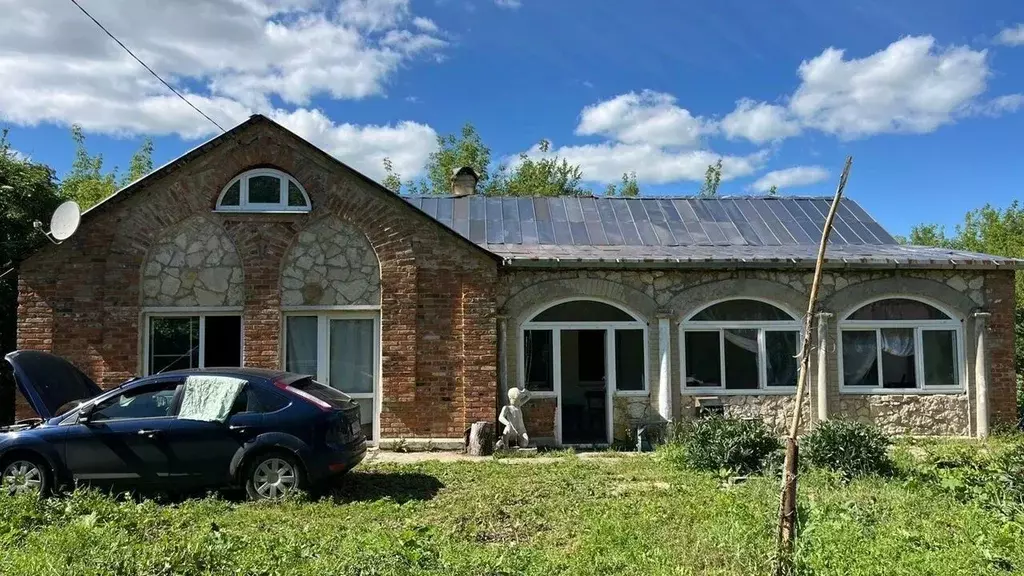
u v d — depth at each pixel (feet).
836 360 43.37
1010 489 26.23
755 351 43.55
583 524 23.90
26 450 27.71
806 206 57.57
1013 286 44.06
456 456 38.99
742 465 32.78
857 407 43.32
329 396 29.71
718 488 29.07
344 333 41.86
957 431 43.47
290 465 27.68
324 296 41.37
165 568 17.95
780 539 17.76
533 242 51.08
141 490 27.99
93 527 21.21
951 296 43.70
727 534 20.85
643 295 42.96
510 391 40.57
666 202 58.18
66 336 39.86
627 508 25.45
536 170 128.26
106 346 39.96
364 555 18.80
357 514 25.44
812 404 42.96
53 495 26.91
